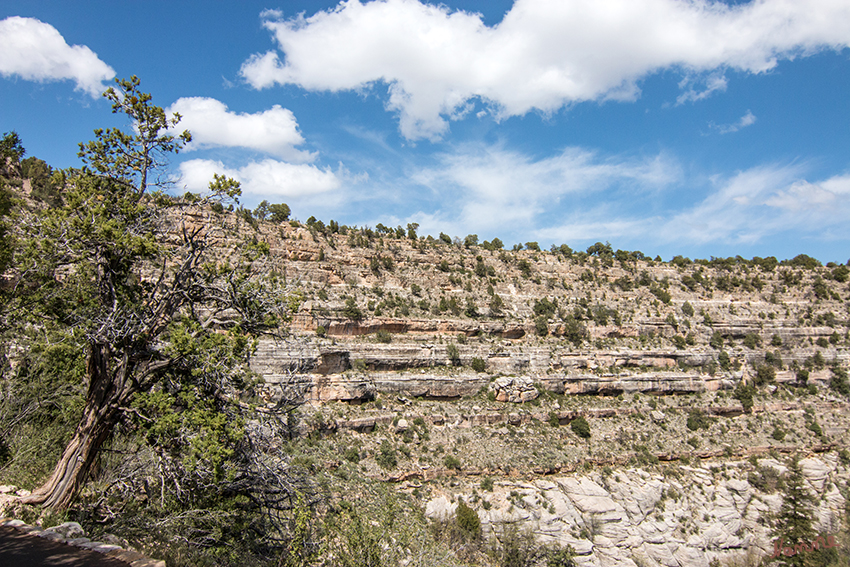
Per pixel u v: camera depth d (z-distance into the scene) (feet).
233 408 73.82
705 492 256.11
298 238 308.81
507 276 396.37
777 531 247.50
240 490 76.64
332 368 236.02
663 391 328.29
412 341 281.74
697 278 457.27
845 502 281.95
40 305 72.33
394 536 105.40
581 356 322.34
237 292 76.74
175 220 87.15
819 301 440.45
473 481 214.07
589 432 269.03
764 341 397.60
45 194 175.01
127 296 74.28
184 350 67.31
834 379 378.32
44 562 47.16
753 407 336.08
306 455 180.86
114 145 78.23
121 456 85.71
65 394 88.28
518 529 190.19
